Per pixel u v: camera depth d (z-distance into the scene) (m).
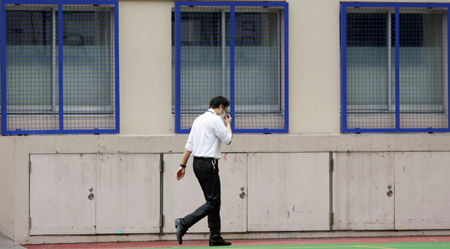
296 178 24.84
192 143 18.91
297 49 25.31
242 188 24.61
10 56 24.22
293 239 24.86
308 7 25.31
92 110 24.61
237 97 25.33
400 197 25.39
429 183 25.52
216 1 24.77
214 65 25.25
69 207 23.84
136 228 24.19
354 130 25.50
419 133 25.81
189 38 25.03
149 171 24.20
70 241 23.88
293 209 24.86
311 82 25.41
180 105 24.91
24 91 24.31
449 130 25.89
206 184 18.75
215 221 19.34
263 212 24.73
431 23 26.11
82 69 24.53
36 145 23.67
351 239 24.91
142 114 24.69
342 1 25.38
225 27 25.17
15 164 23.55
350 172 25.14
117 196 24.08
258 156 24.66
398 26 25.73
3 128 23.92
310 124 25.44
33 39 24.33
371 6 25.44
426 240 24.78
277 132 25.08
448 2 25.83
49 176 23.72
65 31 24.42
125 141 24.06
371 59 26.03
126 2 24.52
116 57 24.23
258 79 25.41
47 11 24.34
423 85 26.23
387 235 25.41
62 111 24.11
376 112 26.03
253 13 25.30
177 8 24.45
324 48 25.42
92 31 24.53
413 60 26.25
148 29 24.64
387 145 25.30
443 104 26.33
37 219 23.69
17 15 24.20
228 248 18.84
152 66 24.69
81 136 23.94
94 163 23.94
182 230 18.52
